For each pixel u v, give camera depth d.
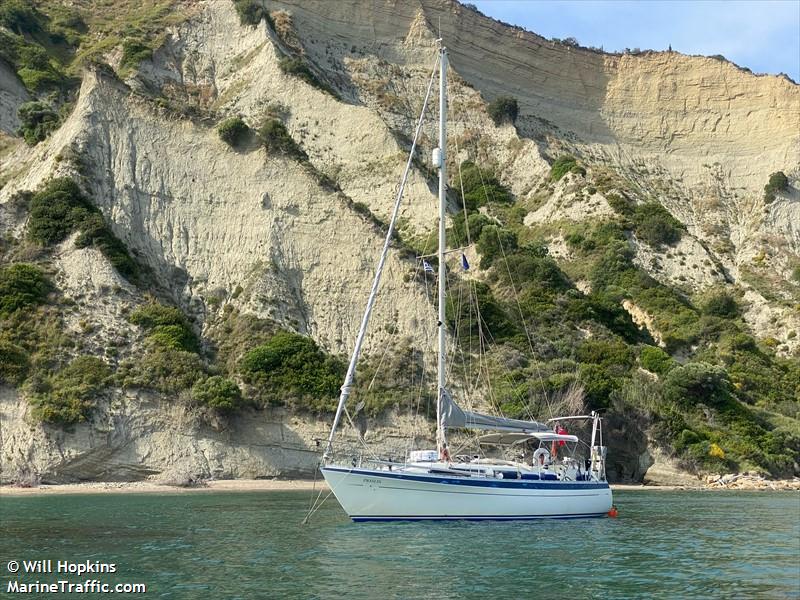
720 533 34.22
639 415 64.81
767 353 87.75
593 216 100.31
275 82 98.19
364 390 61.28
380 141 92.12
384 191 88.69
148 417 55.16
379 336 66.81
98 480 52.84
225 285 69.50
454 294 68.75
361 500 33.44
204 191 73.50
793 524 37.12
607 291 89.50
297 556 27.88
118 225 69.38
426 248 81.50
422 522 33.88
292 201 73.06
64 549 29.05
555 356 70.75
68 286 61.44
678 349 83.94
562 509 36.56
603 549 29.89
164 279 68.81
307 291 69.75
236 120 76.44
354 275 70.25
